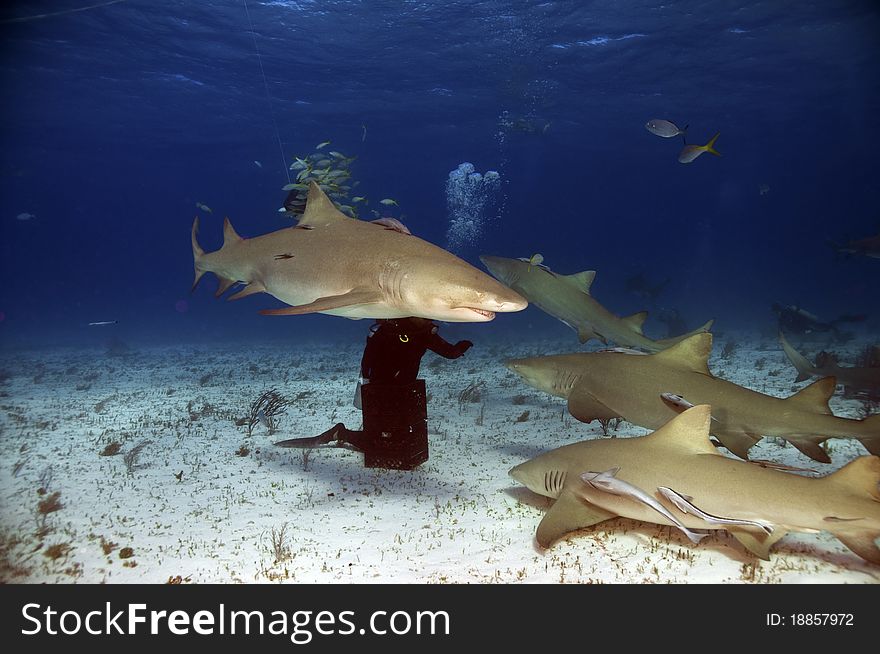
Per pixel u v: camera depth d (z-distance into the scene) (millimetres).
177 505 6414
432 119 46969
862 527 3924
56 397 14180
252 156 61500
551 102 41906
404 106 42500
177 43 29484
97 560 5047
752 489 4273
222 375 17672
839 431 5148
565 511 4996
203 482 7223
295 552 5156
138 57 30969
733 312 48500
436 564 4887
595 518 4922
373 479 7242
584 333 9133
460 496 6520
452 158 69688
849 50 31984
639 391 5781
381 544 5301
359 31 28938
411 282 4008
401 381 7621
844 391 11609
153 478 7398
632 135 55688
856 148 68375
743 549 4957
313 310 3994
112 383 16562
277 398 11258
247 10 26375
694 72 35344
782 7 26359
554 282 9125
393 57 32438
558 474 5312
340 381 15539
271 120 45406
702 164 79312
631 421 5855
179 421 10711
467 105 42656
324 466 7828
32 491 6918
